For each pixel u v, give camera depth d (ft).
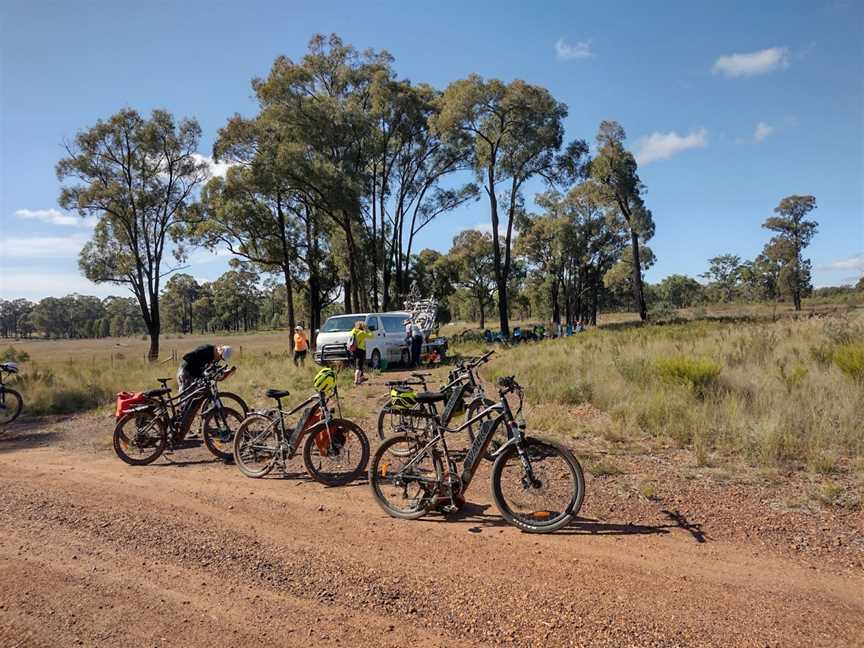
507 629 10.80
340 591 12.51
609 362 42.19
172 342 284.41
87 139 105.29
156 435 24.31
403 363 68.90
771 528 14.73
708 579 12.31
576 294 222.69
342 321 66.03
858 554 13.12
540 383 36.63
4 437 31.76
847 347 33.60
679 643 10.11
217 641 10.82
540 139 124.36
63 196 105.60
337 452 20.65
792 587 11.85
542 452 15.81
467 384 18.34
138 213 111.75
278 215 114.11
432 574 13.10
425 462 17.29
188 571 13.74
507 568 13.21
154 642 10.82
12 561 14.53
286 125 100.99
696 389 29.86
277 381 47.50
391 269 146.82
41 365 76.54
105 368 66.80
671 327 102.01
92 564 14.25
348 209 102.27
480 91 116.06
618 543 14.28
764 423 22.21
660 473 19.35
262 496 19.15
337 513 17.35
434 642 10.53
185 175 113.19
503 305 132.26
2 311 583.99
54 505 18.80
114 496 19.62
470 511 17.02
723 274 370.12
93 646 10.73
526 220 157.69
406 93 122.42
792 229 236.63
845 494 16.58
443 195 142.51
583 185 168.86
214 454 24.50
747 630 10.42
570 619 11.00
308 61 118.73
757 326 75.51
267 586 12.89
